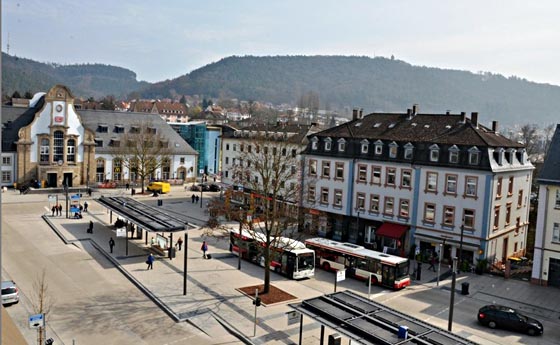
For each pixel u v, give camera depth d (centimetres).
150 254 4356
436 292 4028
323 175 5847
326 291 3906
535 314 3616
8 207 6775
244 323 3145
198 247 5112
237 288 3834
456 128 5150
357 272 4269
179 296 3581
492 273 4594
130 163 8962
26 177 8338
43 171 8425
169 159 9725
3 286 3216
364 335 2175
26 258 4403
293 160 6338
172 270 4228
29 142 8288
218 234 5691
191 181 10056
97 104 17375
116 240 5159
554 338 3173
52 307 3262
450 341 2109
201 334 2973
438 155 4916
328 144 5822
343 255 4400
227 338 2938
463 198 4741
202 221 6444
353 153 5572
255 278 4147
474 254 4684
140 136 9131
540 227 4319
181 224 4556
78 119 8744
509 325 3225
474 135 4878
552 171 4297
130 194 8406
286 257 4253
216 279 4050
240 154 7162
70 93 8600
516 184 5128
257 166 5044
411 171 5091
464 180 4728
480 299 3894
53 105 8462
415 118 5662
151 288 3719
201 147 11394
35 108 8775
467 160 4725
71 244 4966
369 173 5428
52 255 4541
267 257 3728
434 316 3453
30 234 5322
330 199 5788
